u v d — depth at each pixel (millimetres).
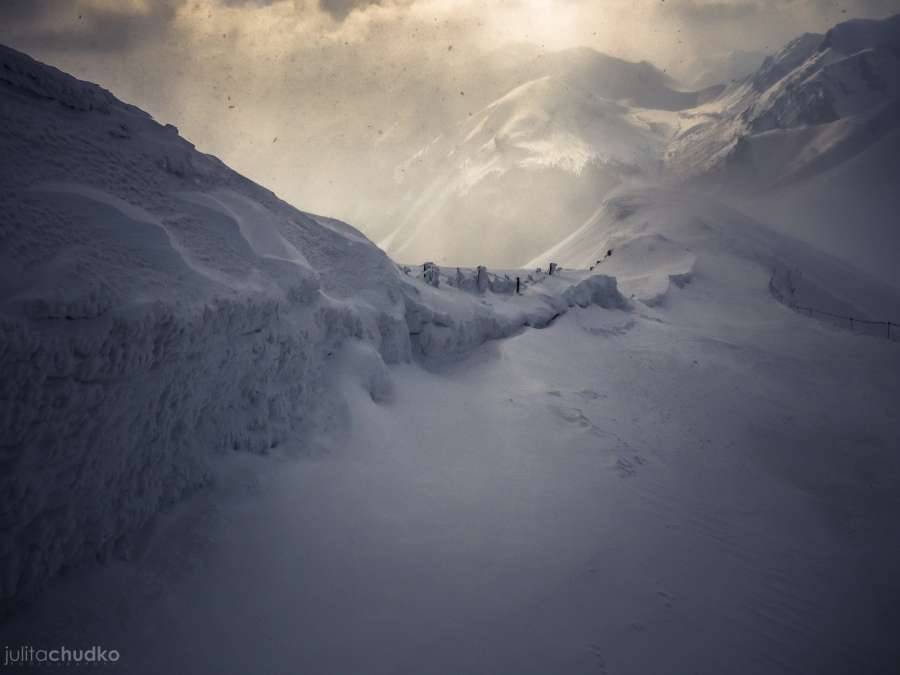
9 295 2908
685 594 4711
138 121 5688
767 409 10688
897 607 5215
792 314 21969
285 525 4367
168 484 4051
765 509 6801
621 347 13398
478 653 3645
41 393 2932
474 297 12227
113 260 3717
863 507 7398
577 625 4051
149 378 3686
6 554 2926
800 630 4613
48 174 3967
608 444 7602
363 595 3977
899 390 12445
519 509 5492
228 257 5215
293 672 3297
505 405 8320
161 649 3193
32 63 4379
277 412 5359
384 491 5230
